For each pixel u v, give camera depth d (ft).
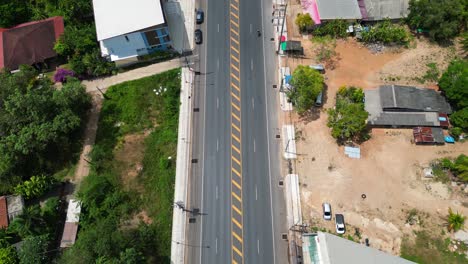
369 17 308.81
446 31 291.17
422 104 268.41
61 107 262.47
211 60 303.68
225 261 233.76
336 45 307.17
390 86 274.57
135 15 282.56
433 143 263.29
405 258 227.81
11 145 247.09
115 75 302.04
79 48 295.48
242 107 283.79
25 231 225.56
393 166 257.75
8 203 240.53
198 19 318.04
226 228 243.19
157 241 237.45
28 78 285.43
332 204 246.27
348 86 288.10
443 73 280.10
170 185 255.91
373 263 199.72
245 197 252.21
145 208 249.14
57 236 239.91
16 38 303.07
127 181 257.96
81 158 269.64
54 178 258.78
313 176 256.11
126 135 276.00
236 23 318.86
